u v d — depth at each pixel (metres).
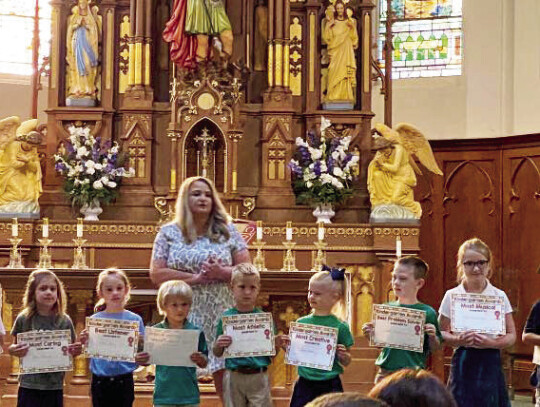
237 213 11.84
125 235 11.45
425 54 15.35
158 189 12.09
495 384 6.11
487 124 14.47
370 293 11.33
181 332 6.07
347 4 12.40
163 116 12.25
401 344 6.00
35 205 11.32
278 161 12.11
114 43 12.40
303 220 11.98
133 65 12.24
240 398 6.20
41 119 15.14
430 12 15.38
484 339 6.02
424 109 15.04
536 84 13.93
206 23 11.84
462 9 14.92
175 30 11.88
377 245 11.27
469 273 6.18
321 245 10.41
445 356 13.70
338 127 12.21
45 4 15.78
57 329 6.62
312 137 11.92
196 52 11.91
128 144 12.12
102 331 6.34
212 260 6.40
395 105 15.21
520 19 14.20
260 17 12.54
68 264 11.33
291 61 12.48
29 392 6.59
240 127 11.87
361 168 12.17
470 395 6.10
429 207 14.04
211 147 12.02
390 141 11.53
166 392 6.19
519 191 13.34
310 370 6.02
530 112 13.98
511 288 13.23
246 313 6.08
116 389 6.68
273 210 12.00
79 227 10.41
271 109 12.14
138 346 6.42
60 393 6.66
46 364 6.37
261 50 12.51
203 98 11.85
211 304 6.48
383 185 11.53
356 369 10.69
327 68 12.41
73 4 12.41
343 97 12.27
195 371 6.31
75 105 12.20
